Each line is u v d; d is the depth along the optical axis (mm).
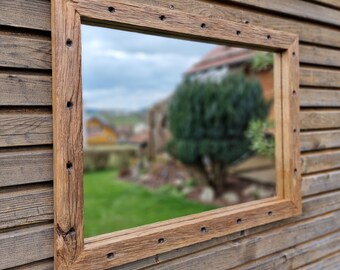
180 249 1328
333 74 1916
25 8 987
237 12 1469
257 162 5574
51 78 1029
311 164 1792
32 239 1002
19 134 982
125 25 1160
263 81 5480
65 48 1008
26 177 993
